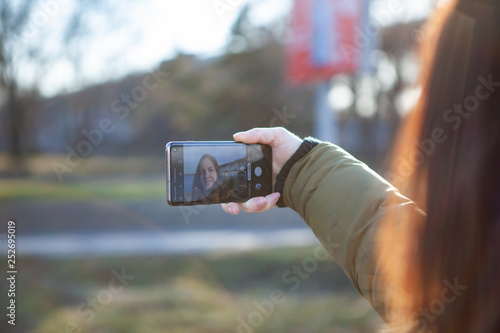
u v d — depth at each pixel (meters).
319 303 5.55
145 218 12.27
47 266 7.44
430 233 0.74
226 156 1.69
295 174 1.31
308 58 11.55
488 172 0.69
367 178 1.15
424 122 0.79
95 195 15.85
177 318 5.28
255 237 9.76
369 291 1.01
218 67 27.42
